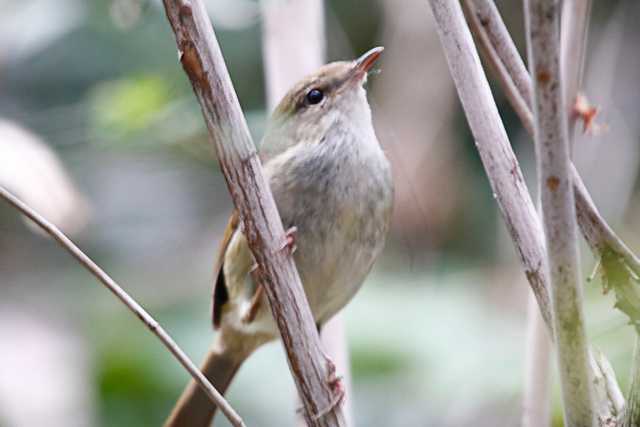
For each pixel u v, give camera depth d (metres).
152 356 10.38
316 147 7.44
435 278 10.85
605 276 5.11
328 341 7.50
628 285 5.06
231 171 5.35
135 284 12.12
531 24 4.35
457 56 5.45
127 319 11.20
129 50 11.66
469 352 9.91
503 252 11.16
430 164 11.24
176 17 5.15
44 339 11.43
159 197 12.66
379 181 7.50
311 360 5.42
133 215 12.46
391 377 9.98
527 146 11.47
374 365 10.02
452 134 11.59
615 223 9.99
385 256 10.88
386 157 7.73
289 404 10.34
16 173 8.90
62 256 12.41
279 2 8.47
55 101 11.74
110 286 5.32
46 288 12.12
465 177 11.52
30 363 11.08
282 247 5.40
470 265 11.11
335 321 7.68
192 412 8.07
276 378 10.51
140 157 11.30
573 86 6.21
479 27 5.82
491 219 11.41
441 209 11.12
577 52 6.21
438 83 11.66
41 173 9.02
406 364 9.98
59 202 8.98
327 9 11.73
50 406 10.62
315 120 7.54
